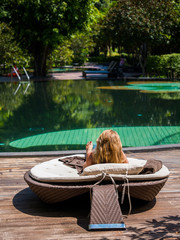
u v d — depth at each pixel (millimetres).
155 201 3771
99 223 3055
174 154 5953
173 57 21922
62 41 25062
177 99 13289
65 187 3252
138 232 3016
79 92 16062
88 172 3213
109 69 25562
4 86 19453
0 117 10367
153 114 10367
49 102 13109
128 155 5973
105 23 23984
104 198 3113
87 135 7973
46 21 23812
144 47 25469
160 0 23312
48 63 30969
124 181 3240
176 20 24391
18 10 24484
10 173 4895
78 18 24391
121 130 8391
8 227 3168
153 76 23297
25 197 3965
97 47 61438
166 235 2955
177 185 4305
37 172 3582
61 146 7062
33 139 7684
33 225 3203
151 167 3406
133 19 22422
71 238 2924
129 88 17469
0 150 6781
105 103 12609
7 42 25281
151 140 7434
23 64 27875
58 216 3404
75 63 45688
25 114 10789
